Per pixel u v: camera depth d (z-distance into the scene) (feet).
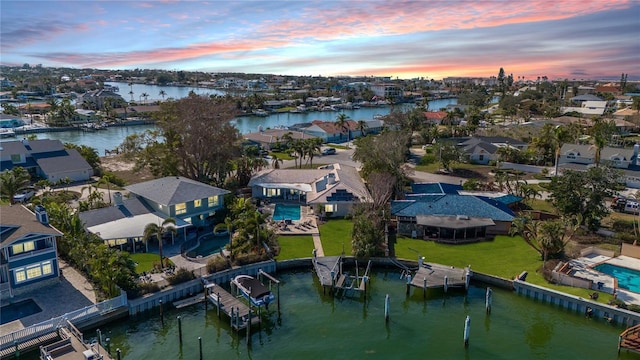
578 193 210.59
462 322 147.43
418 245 202.59
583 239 204.95
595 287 159.63
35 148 327.26
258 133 481.46
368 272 177.78
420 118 531.50
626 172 311.06
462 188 278.67
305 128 524.93
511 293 164.86
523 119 622.13
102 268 148.25
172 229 184.96
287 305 156.87
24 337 125.70
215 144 274.77
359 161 346.54
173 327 143.54
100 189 287.07
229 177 296.71
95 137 530.27
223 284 169.99
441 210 221.25
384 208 224.94
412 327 144.36
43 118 647.56
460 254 192.24
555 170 335.47
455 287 167.94
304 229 217.77
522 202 260.42
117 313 143.54
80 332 132.77
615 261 183.11
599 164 309.63
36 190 281.33
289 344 135.13
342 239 206.80
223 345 134.41
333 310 154.10
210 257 184.75
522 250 196.13
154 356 128.77
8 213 165.07
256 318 144.66
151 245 195.52
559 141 320.09
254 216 186.60
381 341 136.87
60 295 150.10
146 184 232.32
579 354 131.03
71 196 261.85
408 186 293.84
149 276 163.22
